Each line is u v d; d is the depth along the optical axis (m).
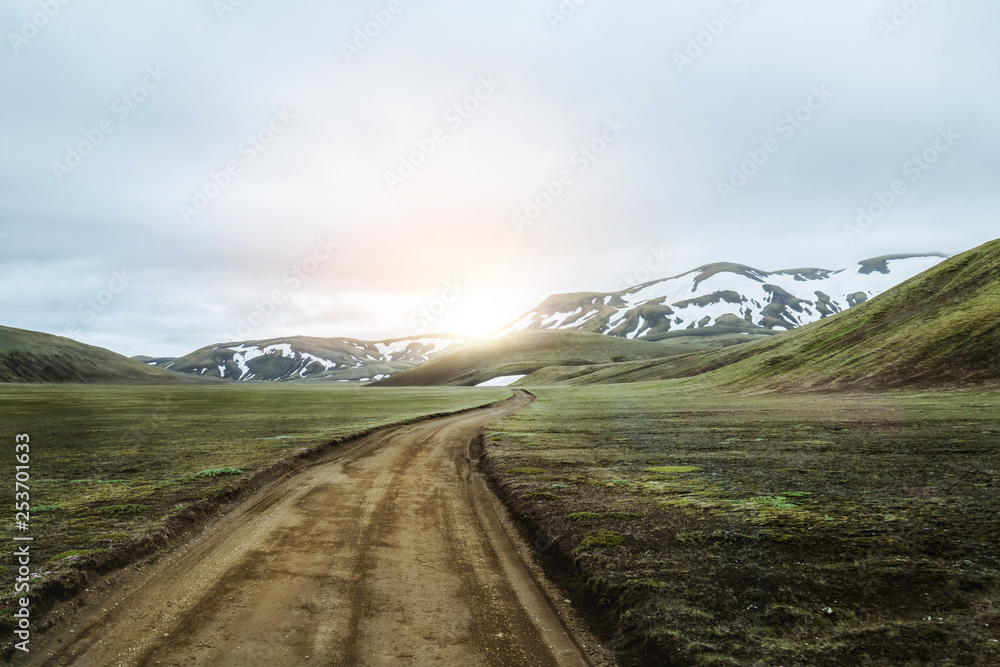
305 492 16.66
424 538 11.82
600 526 11.74
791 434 28.53
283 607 8.05
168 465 20.95
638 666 6.69
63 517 12.73
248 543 11.34
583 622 7.95
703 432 31.42
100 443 28.75
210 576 9.38
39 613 7.63
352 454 25.44
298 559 10.27
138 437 31.59
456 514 14.12
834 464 18.95
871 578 8.58
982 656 6.30
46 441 29.84
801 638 6.90
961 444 22.00
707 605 7.83
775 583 8.50
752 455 22.02
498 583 9.29
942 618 7.29
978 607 7.52
